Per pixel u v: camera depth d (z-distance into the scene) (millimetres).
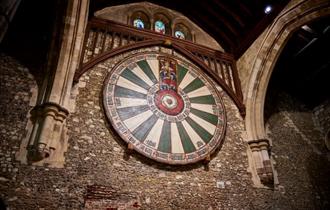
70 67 5344
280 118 7602
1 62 5242
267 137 6949
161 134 5492
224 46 8141
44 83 5246
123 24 6691
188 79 6516
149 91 5918
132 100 5633
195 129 5832
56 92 4977
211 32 8227
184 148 5496
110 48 6191
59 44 5508
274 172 6344
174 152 5379
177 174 5273
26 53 5527
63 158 4652
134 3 7543
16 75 5211
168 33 7535
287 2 6645
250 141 6277
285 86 8484
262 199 5699
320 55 7762
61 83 5125
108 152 4984
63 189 4387
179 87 6305
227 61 7555
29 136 4680
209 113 6188
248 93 6832
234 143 6207
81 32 5613
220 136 5961
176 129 5676
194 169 5469
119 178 4809
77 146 4848
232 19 7699
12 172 4277
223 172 5680
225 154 5961
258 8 7172
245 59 7324
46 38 5840
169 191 5020
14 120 4754
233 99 6848
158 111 5742
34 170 4391
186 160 5363
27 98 5047
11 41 5531
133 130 5301
